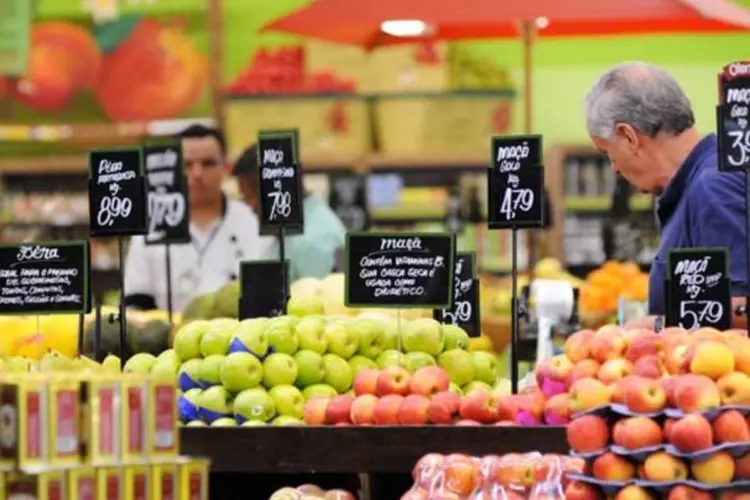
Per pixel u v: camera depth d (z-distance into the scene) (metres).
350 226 14.16
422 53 14.47
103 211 5.71
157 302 9.19
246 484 5.63
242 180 9.20
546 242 14.14
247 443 4.96
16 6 11.41
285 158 6.09
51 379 3.79
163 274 9.20
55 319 6.49
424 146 14.53
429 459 4.68
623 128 6.21
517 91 15.41
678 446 4.02
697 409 4.03
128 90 15.41
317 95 14.37
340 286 6.55
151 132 15.00
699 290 5.30
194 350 5.41
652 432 4.07
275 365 5.28
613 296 9.05
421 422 4.96
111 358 5.68
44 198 14.54
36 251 5.57
